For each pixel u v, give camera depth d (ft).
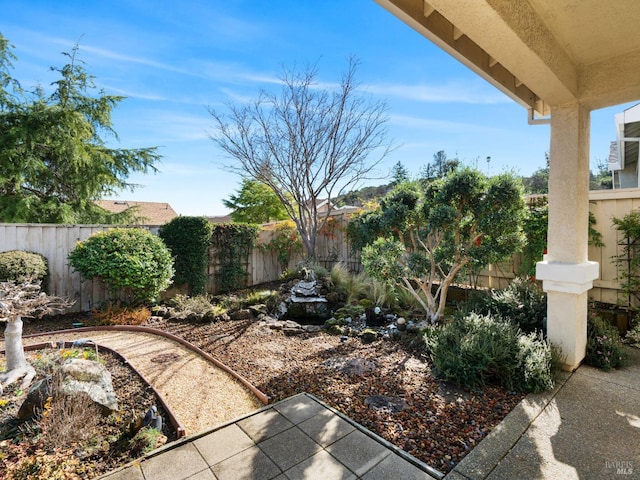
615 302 14.53
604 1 7.00
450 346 10.43
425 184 16.06
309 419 7.77
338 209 34.81
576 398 8.58
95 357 11.39
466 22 6.13
